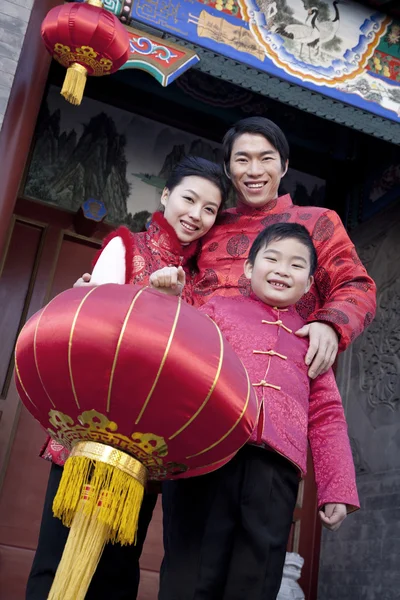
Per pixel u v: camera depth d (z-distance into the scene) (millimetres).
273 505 2408
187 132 7652
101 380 1913
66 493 2010
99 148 7250
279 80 5832
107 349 1885
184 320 1977
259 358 2523
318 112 5969
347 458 2596
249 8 5848
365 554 6512
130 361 1884
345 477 2547
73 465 2033
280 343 2594
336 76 6027
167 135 7566
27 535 5898
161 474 2154
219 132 7738
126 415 1958
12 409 6148
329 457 2594
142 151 7410
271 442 2352
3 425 6086
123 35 4141
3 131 4816
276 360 2531
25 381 2074
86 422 2018
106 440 2041
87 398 1955
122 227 3080
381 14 6332
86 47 4105
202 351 1938
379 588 6219
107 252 3002
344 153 8102
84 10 4078
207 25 5652
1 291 6480
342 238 3160
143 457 2062
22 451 6098
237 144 3363
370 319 3025
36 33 5152
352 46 6152
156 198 7301
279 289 2668
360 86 6074
